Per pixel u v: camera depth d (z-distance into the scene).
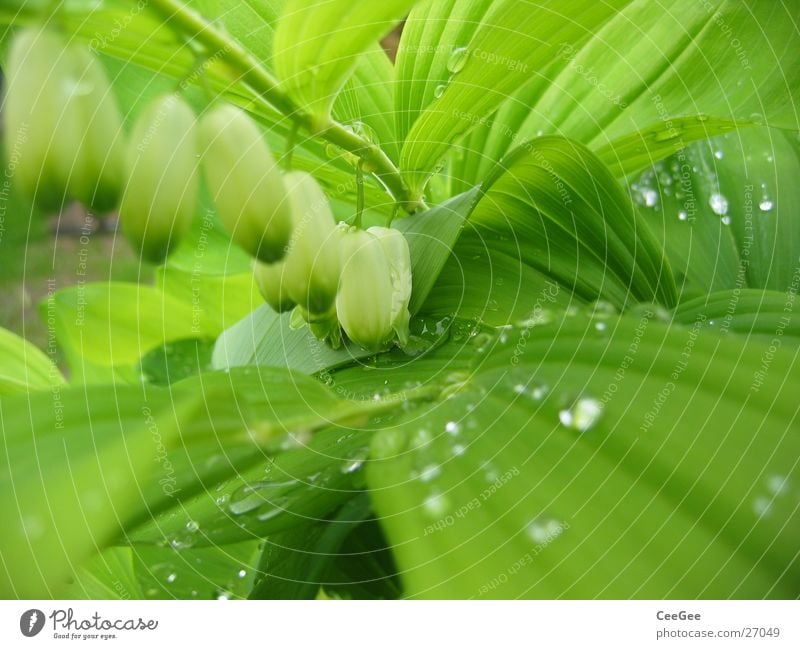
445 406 0.20
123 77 0.25
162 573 0.24
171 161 0.20
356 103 0.26
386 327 0.24
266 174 0.21
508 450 0.20
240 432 0.20
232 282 0.28
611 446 0.20
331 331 0.24
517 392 0.20
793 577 0.19
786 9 0.26
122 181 0.20
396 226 0.25
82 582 0.23
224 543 0.21
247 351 0.25
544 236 0.24
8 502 0.18
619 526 0.19
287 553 0.23
